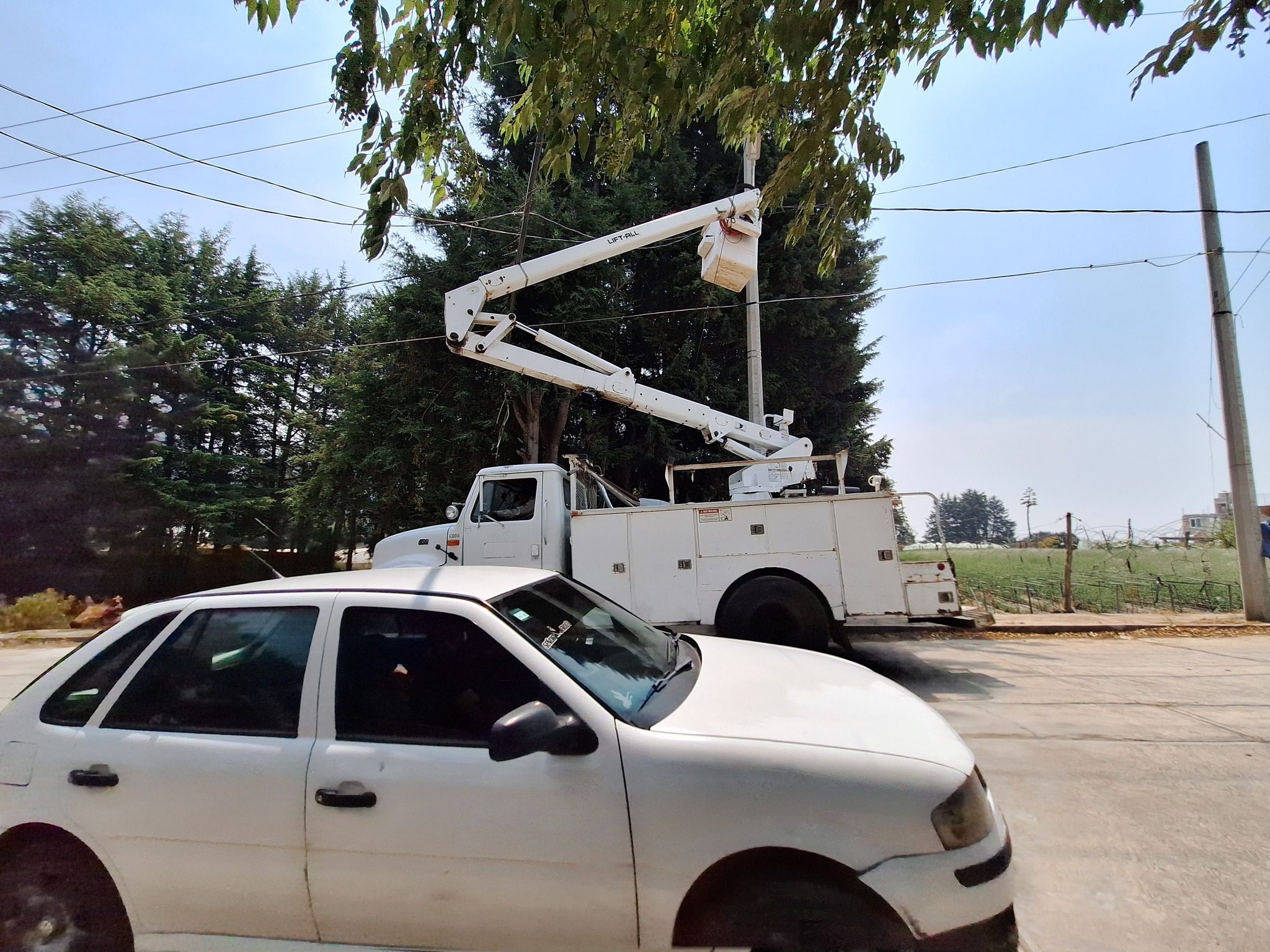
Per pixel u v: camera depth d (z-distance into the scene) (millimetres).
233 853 2279
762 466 9578
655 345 16688
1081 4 2689
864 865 1986
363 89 2697
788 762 2098
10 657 12109
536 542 8359
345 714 2391
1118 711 5906
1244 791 4078
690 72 3158
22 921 2422
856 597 7414
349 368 24609
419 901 2150
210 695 2541
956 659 8688
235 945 2279
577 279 14969
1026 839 3551
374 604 2598
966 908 1982
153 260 29703
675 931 2021
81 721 2584
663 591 7773
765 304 16203
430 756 2246
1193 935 2688
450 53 2703
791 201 16328
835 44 3121
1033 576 20656
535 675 2355
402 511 16812
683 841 2031
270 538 27391
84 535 24188
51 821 2434
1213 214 12172
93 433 24797
